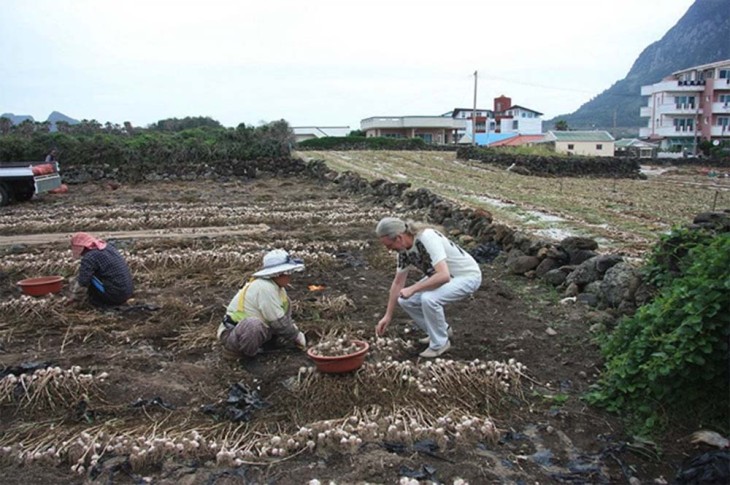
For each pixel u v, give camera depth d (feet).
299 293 23.93
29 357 17.11
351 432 12.62
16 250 33.65
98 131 103.24
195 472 11.43
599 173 108.47
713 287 12.80
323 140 151.74
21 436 12.88
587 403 14.24
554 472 11.51
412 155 135.03
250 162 85.20
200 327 19.62
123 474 11.45
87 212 48.47
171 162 84.38
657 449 12.14
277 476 11.32
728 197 65.41
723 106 196.24
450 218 40.22
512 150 130.11
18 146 78.43
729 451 11.70
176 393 14.79
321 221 44.09
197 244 34.35
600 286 21.84
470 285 17.11
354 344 15.98
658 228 40.06
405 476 11.21
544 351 17.56
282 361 16.70
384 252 31.27
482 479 11.17
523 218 44.93
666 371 12.58
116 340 18.63
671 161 144.66
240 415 13.55
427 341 18.15
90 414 13.78
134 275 26.27
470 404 14.24
